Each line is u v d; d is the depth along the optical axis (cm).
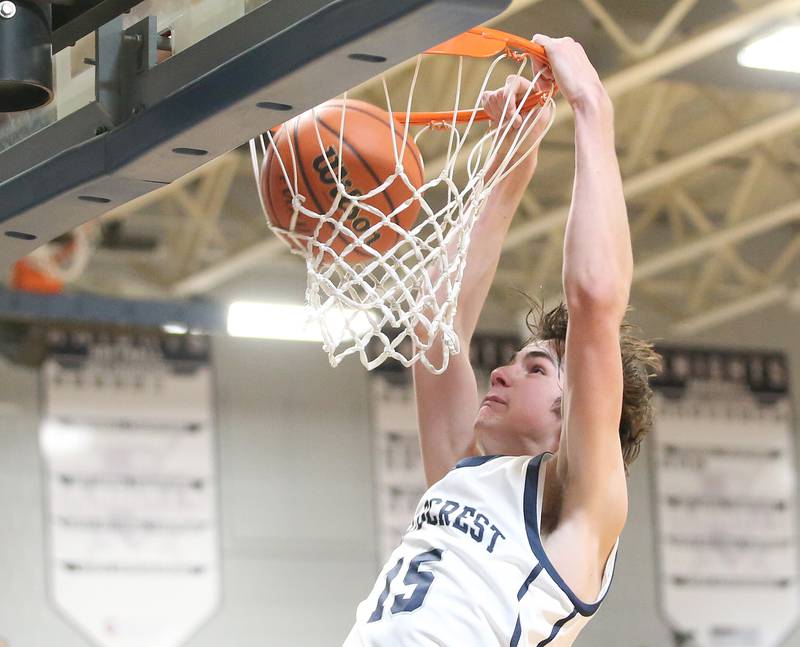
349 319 313
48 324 1115
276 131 326
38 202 336
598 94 304
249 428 1245
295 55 276
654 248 1340
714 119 1141
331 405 1271
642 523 1331
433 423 344
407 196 321
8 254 372
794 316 1414
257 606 1211
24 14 322
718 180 1271
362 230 321
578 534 288
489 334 1287
